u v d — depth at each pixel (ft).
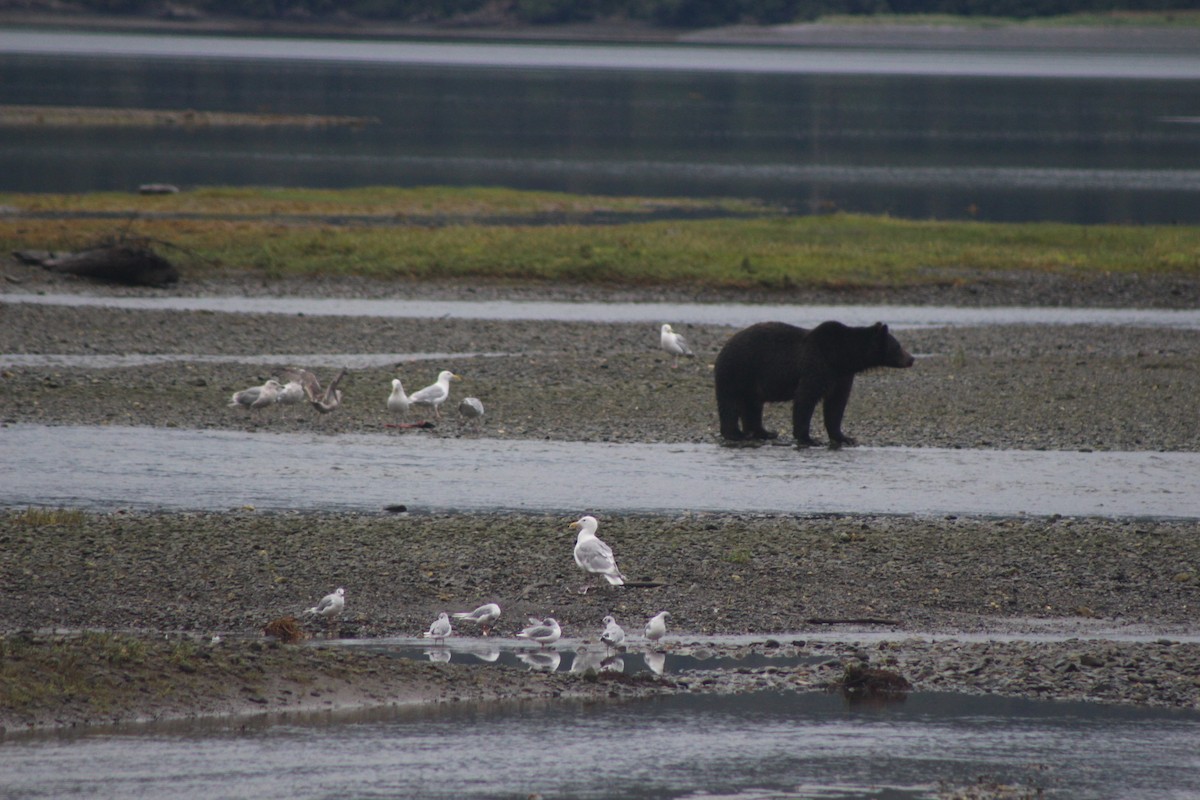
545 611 91.91
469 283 257.14
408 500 117.91
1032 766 67.87
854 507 119.44
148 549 100.12
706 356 196.85
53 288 233.14
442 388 150.92
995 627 91.09
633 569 99.96
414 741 69.41
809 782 65.57
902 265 277.23
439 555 101.91
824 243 301.63
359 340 201.46
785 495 122.93
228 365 177.88
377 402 159.33
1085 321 237.04
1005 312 245.04
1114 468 135.95
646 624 89.97
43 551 98.37
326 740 69.10
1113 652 85.15
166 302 228.43
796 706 75.66
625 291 255.91
